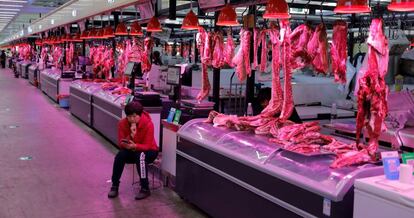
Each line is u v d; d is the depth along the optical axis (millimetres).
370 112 3246
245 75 5164
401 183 2785
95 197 5371
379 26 3191
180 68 5965
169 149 5691
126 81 9266
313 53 4066
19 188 5637
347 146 3799
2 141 8414
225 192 4352
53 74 15453
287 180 3453
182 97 7164
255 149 4059
